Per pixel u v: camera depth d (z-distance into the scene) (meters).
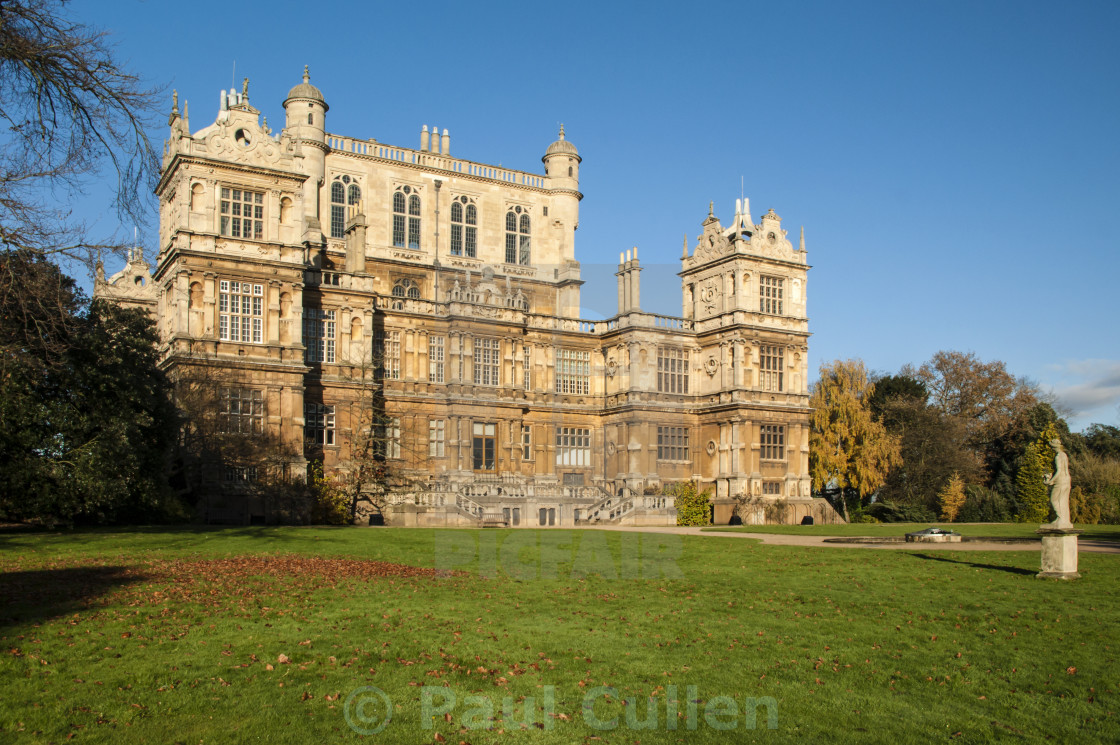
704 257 74.00
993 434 88.69
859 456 75.62
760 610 21.64
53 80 29.25
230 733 13.05
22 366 35.22
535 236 80.31
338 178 72.19
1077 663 17.14
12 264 31.14
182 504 46.75
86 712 13.73
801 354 73.31
